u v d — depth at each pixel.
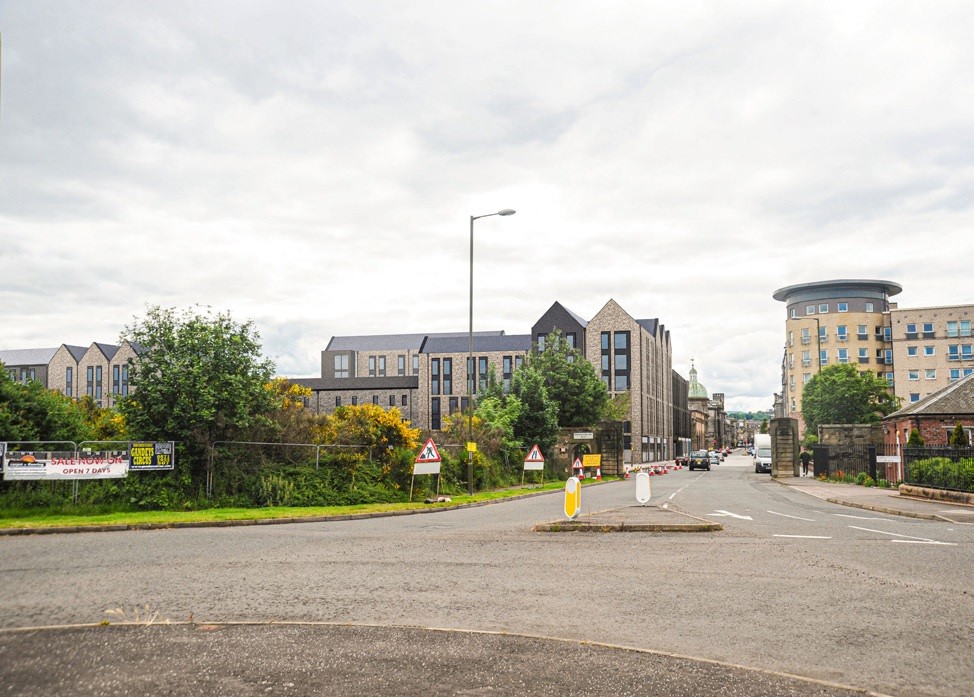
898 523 17.89
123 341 24.11
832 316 115.88
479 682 5.44
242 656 6.04
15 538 15.62
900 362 107.62
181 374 23.31
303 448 26.28
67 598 8.53
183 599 8.45
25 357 113.12
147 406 23.39
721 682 5.46
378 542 13.91
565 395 61.22
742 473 66.50
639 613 7.75
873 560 11.24
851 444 50.56
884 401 73.12
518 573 10.18
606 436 57.47
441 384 101.31
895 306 122.44
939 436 39.81
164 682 5.42
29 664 5.83
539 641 6.52
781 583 9.37
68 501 20.80
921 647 6.53
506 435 43.03
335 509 22.72
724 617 7.58
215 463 23.95
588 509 23.17
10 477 20.22
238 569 10.57
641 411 91.19
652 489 37.94
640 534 14.94
